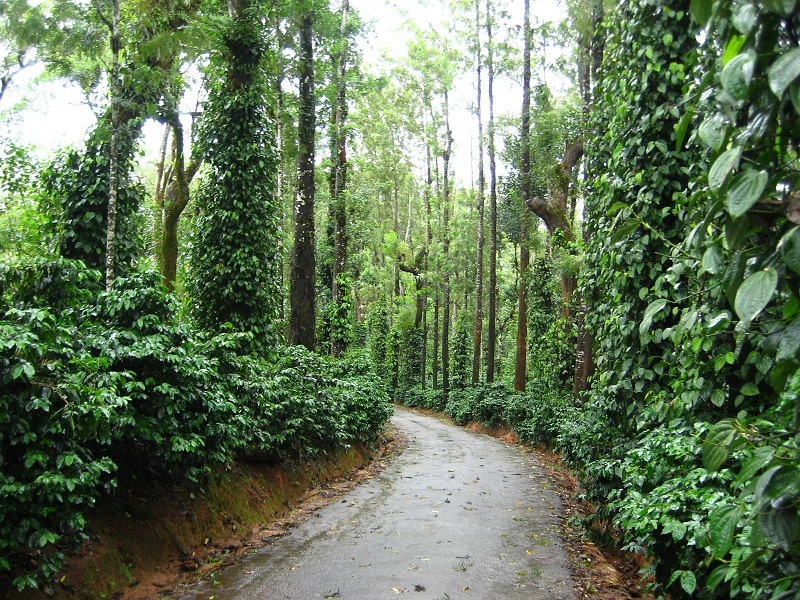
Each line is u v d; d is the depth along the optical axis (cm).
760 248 169
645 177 585
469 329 3369
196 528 588
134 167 948
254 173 1041
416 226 4175
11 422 375
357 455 1188
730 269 173
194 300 1034
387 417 1462
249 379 715
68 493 397
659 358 571
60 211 948
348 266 2386
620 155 618
